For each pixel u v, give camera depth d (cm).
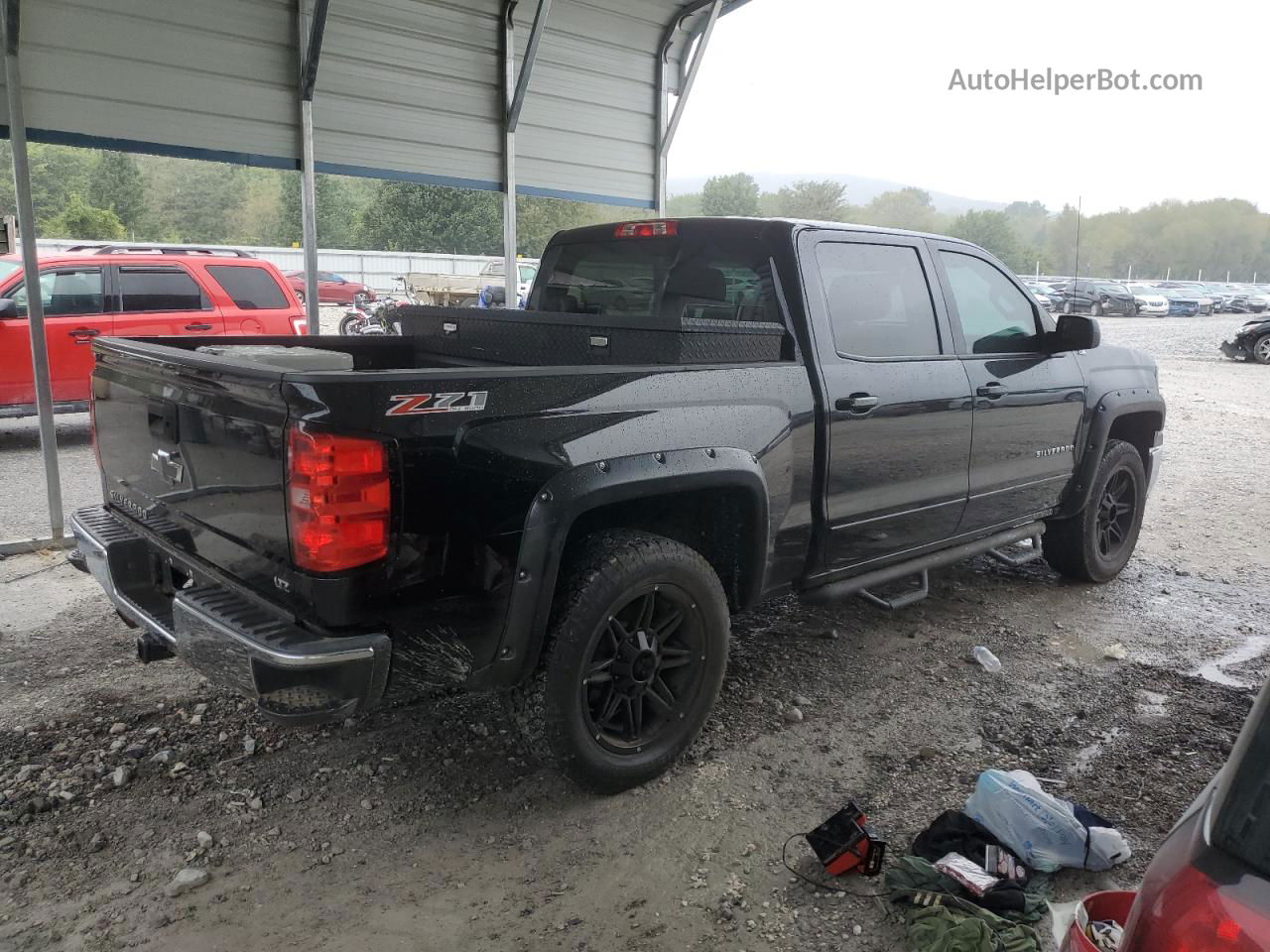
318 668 236
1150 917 110
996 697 384
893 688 391
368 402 237
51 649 410
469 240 6419
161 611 301
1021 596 510
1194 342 2511
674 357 312
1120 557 536
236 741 333
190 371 273
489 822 291
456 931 243
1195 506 739
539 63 763
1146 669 414
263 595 257
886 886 258
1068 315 446
